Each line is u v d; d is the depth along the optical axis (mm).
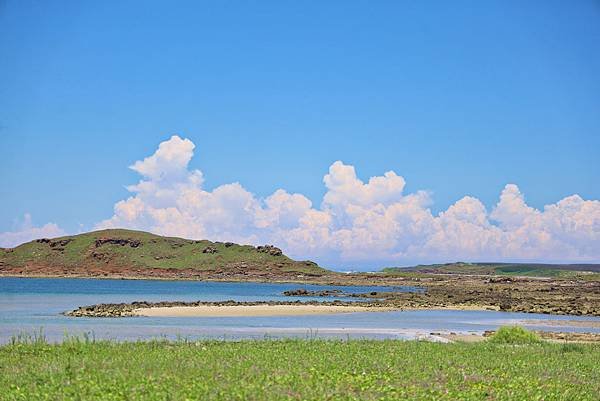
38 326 52688
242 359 23375
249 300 103000
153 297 111500
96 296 112625
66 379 18734
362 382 19469
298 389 17875
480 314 78250
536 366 25453
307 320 62844
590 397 19906
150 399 16172
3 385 18422
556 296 121875
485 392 19375
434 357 26484
